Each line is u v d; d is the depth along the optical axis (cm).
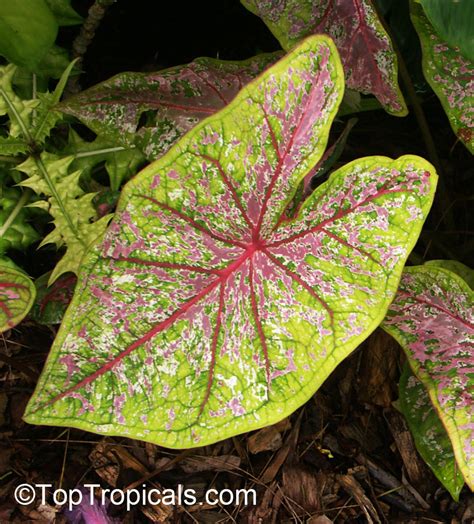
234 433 48
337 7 59
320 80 46
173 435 47
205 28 85
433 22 49
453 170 92
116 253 47
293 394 48
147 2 81
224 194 47
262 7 60
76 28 81
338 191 48
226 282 50
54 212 62
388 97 60
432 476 79
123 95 64
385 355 82
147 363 48
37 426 77
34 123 63
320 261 49
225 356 49
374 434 81
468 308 57
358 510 77
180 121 65
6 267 53
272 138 47
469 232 84
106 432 46
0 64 70
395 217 48
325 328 49
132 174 70
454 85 62
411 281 57
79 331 46
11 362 72
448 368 57
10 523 72
